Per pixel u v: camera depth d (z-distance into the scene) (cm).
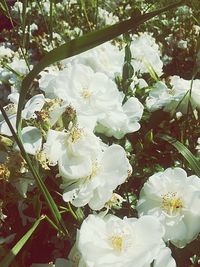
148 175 29
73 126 24
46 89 28
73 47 17
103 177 23
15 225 29
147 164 31
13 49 68
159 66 39
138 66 38
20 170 24
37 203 24
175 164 31
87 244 21
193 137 33
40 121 24
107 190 23
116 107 27
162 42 71
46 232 27
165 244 25
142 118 32
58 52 17
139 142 29
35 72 18
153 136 31
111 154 24
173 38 67
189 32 68
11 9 70
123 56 35
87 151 23
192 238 24
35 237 27
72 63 33
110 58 34
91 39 17
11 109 28
